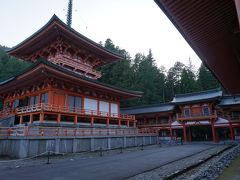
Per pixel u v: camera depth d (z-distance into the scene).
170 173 10.29
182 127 40.91
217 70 11.69
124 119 34.91
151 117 46.19
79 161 15.15
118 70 57.72
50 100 24.06
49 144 18.80
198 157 16.69
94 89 29.88
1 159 16.91
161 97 67.56
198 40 7.96
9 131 19.56
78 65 32.47
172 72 73.06
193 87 61.75
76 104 27.92
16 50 32.66
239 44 8.41
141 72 64.69
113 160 15.50
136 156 17.98
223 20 6.71
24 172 11.12
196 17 6.51
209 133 48.50
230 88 16.27
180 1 5.82
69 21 42.09
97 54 35.88
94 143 23.48
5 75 51.47
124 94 34.25
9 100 31.20
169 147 28.02
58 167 12.57
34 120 24.42
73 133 21.66
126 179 9.31
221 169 10.96
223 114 38.56
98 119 30.91
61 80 25.02
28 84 26.52
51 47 30.95
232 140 35.94
